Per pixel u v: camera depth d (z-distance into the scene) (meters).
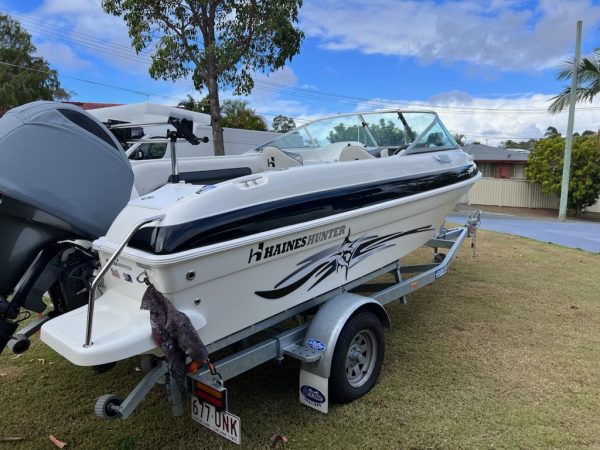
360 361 3.23
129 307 2.48
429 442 2.71
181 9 7.80
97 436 2.79
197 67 8.27
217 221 2.43
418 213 4.05
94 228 2.85
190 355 2.22
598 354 3.96
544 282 6.21
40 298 2.71
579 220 17.72
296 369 3.63
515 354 3.92
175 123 2.99
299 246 2.92
